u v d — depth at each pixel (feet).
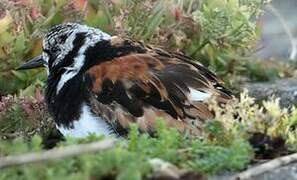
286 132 30.81
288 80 47.78
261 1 43.34
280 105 42.80
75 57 34.45
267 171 27.20
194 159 27.09
